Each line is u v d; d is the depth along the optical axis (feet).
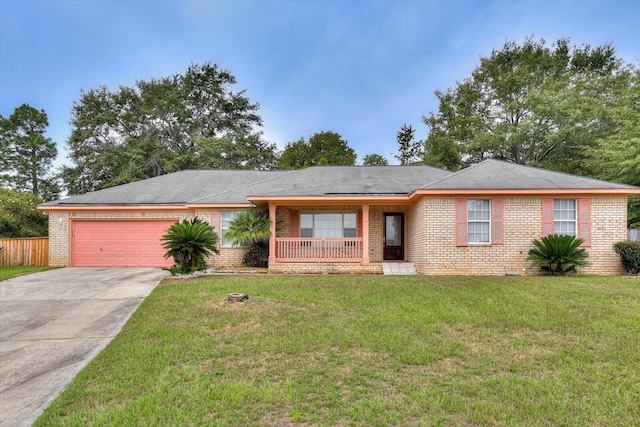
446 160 101.35
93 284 35.47
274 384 13.14
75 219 52.29
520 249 39.86
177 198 53.62
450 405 11.53
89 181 99.60
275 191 46.01
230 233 45.27
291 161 135.13
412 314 21.35
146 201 52.54
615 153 55.01
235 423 10.73
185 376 13.82
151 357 15.72
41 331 20.67
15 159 108.68
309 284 31.30
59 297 29.55
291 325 19.71
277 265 43.88
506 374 13.71
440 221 40.29
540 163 88.33
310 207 49.85
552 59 95.35
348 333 18.22
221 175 63.72
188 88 114.32
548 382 13.00
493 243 39.96
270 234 45.21
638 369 13.96
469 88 106.01
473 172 44.11
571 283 30.40
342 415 11.09
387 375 13.76
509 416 10.93
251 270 43.55
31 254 53.42
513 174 43.09
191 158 101.45
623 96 71.61
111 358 15.72
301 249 44.86
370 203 44.80
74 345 18.24
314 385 13.00
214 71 120.06
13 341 18.99
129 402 11.98
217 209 50.31
